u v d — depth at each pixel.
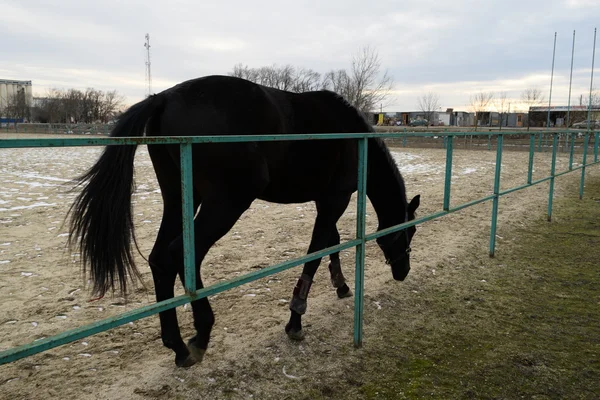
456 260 4.84
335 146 2.95
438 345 3.03
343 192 3.16
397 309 3.60
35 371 2.58
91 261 2.21
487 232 6.06
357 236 2.84
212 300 3.65
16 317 3.23
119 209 2.21
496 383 2.58
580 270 4.56
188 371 2.60
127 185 2.23
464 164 15.26
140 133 2.28
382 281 4.19
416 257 4.91
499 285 4.16
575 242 5.59
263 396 2.41
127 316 1.68
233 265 4.49
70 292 3.71
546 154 19.23
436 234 5.95
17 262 4.42
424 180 11.09
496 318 3.46
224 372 2.61
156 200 7.89
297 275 4.27
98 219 2.19
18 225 5.91
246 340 3.00
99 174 2.21
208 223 2.41
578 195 9.12
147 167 13.77
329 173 2.99
